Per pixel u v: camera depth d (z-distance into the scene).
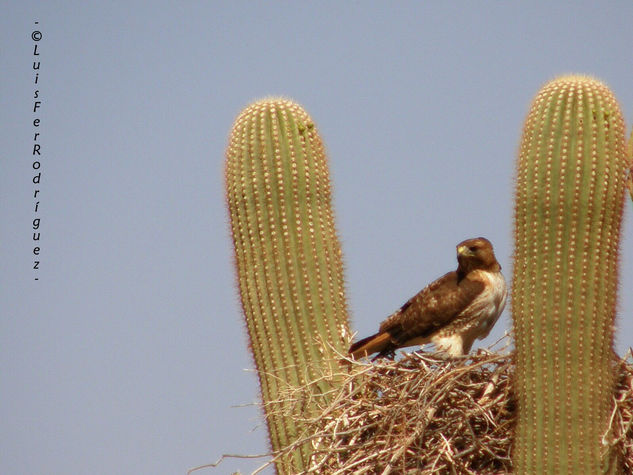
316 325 14.38
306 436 13.88
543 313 11.81
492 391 13.16
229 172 14.91
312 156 14.78
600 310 11.79
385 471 12.65
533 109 12.45
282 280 14.45
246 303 14.70
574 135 12.09
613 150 12.10
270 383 14.39
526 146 12.32
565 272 11.82
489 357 13.36
